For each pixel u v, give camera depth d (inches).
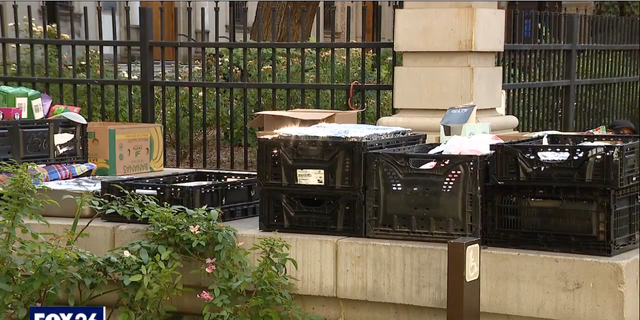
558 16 532.4
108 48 901.2
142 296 296.8
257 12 453.1
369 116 544.4
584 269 276.8
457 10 407.8
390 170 304.3
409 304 299.3
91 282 300.7
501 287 288.0
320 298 317.4
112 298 331.6
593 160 278.5
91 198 319.9
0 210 297.0
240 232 323.9
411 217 302.4
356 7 805.9
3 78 488.4
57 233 337.4
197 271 305.0
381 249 301.0
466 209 294.4
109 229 331.3
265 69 585.3
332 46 437.7
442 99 414.0
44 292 304.5
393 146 325.7
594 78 587.8
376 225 307.9
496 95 433.4
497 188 294.0
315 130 321.4
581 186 280.7
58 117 390.9
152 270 297.0
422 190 299.9
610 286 273.7
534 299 283.9
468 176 293.4
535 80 501.7
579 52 568.7
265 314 298.2
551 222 287.3
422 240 301.9
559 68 533.3
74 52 484.1
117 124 429.1
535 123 505.0
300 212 318.0
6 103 382.9
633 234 294.5
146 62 473.4
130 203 320.2
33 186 304.0
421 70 418.9
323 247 309.4
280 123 383.6
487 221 296.0
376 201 307.4
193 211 314.5
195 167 507.5
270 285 301.1
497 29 425.7
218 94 463.2
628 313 277.6
